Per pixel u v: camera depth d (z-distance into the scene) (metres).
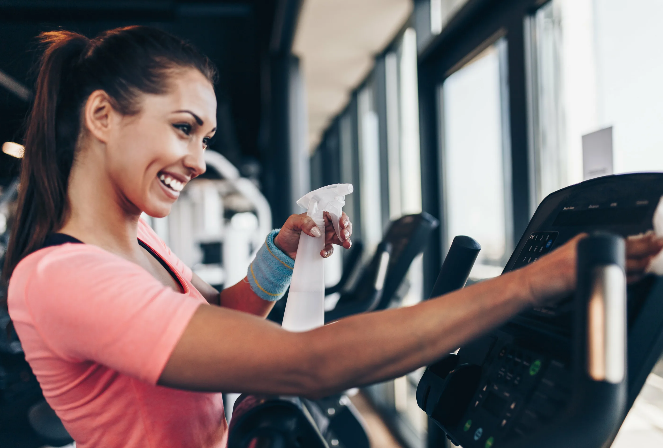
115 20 4.03
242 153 11.70
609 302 0.37
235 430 0.56
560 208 0.65
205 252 4.18
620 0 1.38
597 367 0.37
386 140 4.05
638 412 1.29
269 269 0.88
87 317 0.48
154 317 0.47
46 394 0.60
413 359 0.45
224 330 0.47
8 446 2.18
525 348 0.56
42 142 0.62
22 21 3.82
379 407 3.09
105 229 0.66
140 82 0.59
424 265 2.42
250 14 4.51
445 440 1.94
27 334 0.54
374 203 4.62
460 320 0.44
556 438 0.40
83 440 0.61
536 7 1.56
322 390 0.46
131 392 0.60
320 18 3.60
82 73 0.62
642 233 0.48
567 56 1.59
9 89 2.97
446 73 2.27
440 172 2.37
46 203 0.62
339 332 0.46
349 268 2.25
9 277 0.64
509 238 2.01
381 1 3.35
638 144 1.32
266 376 0.46
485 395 0.57
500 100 1.99
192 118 0.62
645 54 1.29
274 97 4.43
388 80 4.08
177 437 0.63
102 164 0.63
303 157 4.47
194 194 4.06
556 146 1.63
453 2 2.58
